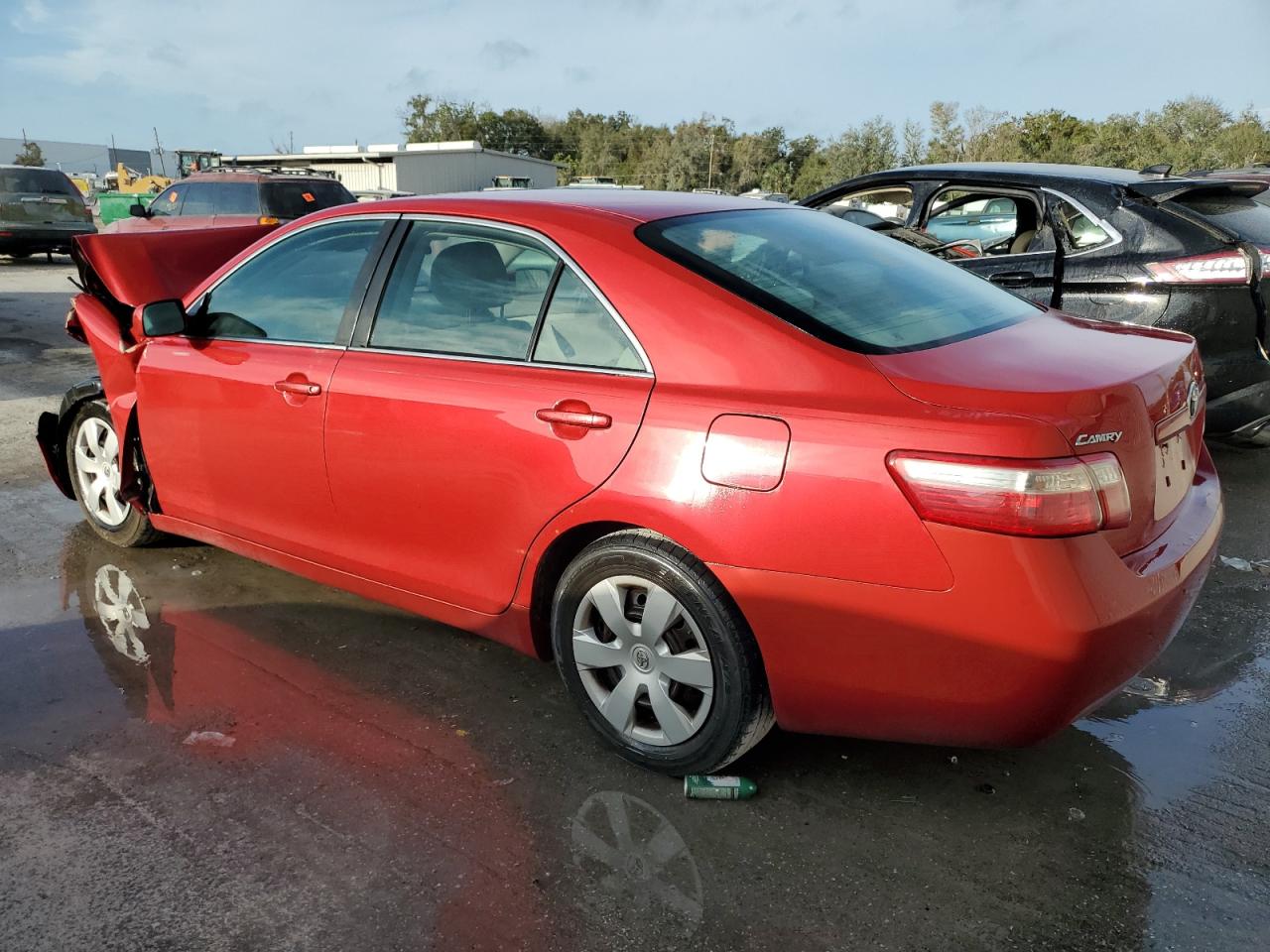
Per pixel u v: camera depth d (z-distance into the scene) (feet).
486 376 9.45
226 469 11.91
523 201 10.07
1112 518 7.20
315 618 12.45
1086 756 9.37
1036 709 7.29
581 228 9.29
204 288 12.39
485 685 10.81
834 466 7.43
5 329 36.47
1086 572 7.06
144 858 8.02
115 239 13.41
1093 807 8.61
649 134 296.30
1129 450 7.50
